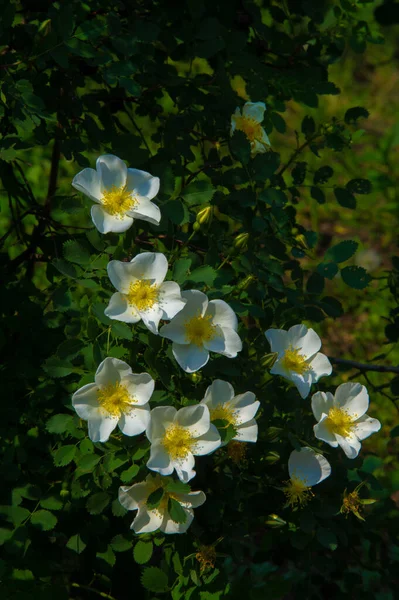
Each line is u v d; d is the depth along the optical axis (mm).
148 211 1520
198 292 1503
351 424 1547
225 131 1656
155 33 1603
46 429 1548
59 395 1588
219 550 1572
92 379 1512
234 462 1558
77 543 1573
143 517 1515
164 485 1498
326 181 1674
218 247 1593
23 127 1558
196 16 1633
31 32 1593
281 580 1532
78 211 1545
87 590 1622
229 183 1604
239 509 1560
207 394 1510
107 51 1626
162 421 1491
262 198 1599
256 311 1564
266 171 1598
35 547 1579
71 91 1628
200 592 1537
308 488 1556
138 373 1516
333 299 1644
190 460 1490
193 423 1495
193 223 1597
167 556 1562
